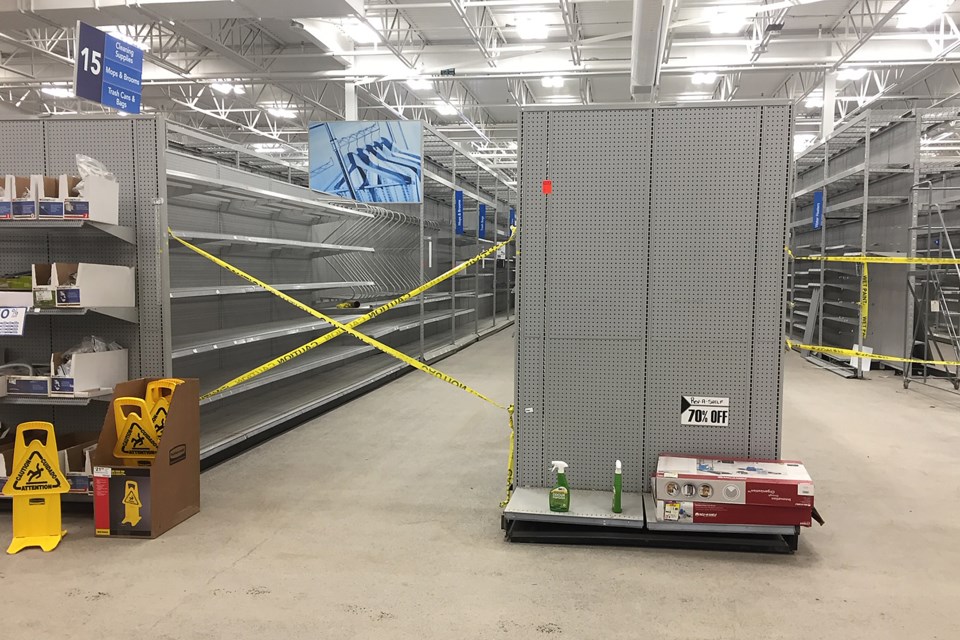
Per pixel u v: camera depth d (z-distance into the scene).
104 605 2.35
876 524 3.14
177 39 8.34
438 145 9.09
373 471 4.01
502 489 3.67
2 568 2.66
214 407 5.23
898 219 7.77
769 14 7.65
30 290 3.26
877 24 7.30
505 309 17.12
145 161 3.59
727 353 3.01
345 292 7.70
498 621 2.25
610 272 3.06
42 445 2.88
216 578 2.57
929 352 7.89
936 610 2.33
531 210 3.10
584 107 3.03
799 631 2.19
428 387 6.98
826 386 6.93
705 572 2.63
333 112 11.33
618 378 3.10
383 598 2.41
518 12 8.16
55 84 9.80
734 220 2.97
